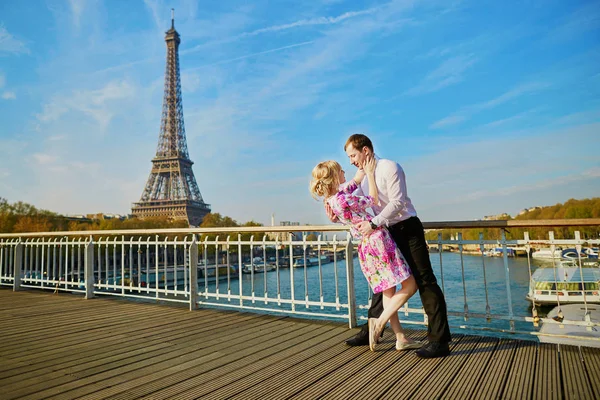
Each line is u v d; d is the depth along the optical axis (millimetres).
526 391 2721
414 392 2770
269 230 5480
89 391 2932
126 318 5688
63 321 5531
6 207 60656
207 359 3670
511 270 36688
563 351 3543
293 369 3320
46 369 3451
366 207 3480
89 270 7703
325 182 3609
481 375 3039
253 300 5746
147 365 3527
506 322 16562
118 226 68312
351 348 3891
